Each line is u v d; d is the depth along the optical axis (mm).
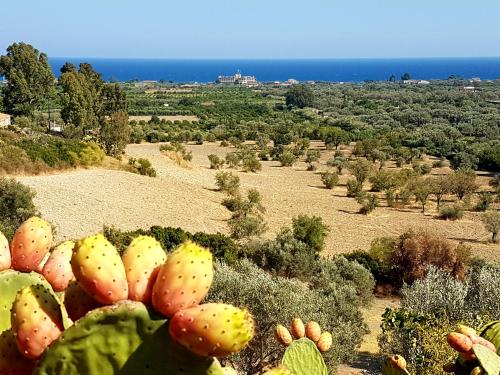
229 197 40312
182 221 32312
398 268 22172
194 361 1715
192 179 47469
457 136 83812
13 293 2379
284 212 38906
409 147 74375
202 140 76125
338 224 36312
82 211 30484
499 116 99438
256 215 35750
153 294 1746
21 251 2461
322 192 47281
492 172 60594
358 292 19281
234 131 82812
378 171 51000
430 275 14492
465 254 22266
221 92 173375
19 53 60938
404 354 11273
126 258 1846
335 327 12570
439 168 61781
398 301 20656
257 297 11430
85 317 1737
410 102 129750
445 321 11508
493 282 12961
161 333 1711
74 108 52406
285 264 20922
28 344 1837
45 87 62969
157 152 57750
